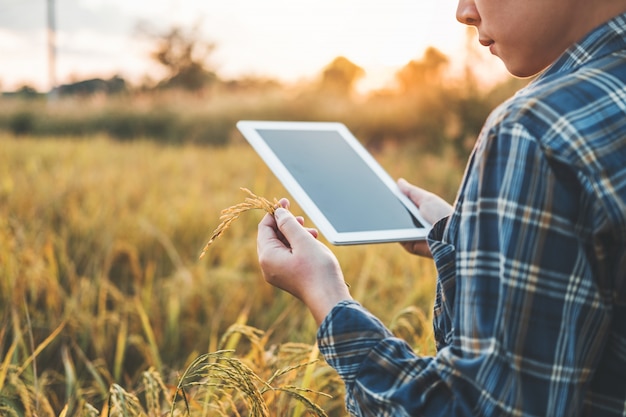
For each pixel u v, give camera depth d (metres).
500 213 0.84
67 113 24.50
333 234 1.37
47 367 2.78
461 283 0.88
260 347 1.97
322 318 1.02
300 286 1.07
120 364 2.51
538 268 0.81
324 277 1.06
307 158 1.57
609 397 0.90
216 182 7.41
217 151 11.54
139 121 21.98
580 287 0.81
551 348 0.81
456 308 0.89
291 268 1.08
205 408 1.75
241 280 3.66
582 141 0.81
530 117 0.84
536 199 0.81
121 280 3.88
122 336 2.58
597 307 0.83
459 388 0.85
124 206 5.44
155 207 5.55
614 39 0.90
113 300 3.53
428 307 3.15
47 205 5.01
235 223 5.17
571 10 0.92
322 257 1.08
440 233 1.07
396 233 1.44
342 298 1.03
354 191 1.51
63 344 2.64
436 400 0.87
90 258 4.10
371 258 3.84
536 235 0.81
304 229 1.13
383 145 15.94
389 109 16.20
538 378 0.81
